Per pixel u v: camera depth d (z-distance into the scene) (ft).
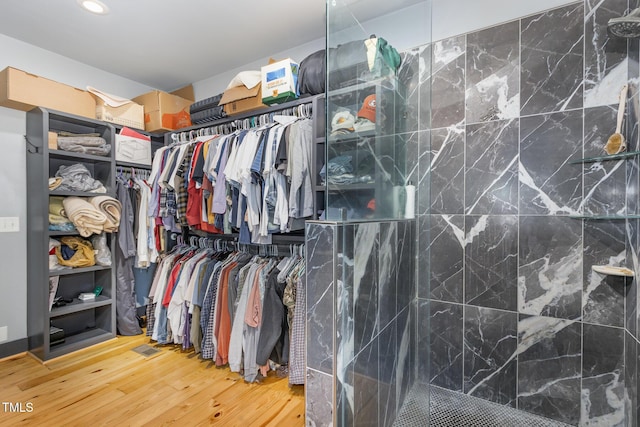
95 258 8.66
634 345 4.60
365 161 4.27
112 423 5.38
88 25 7.50
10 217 7.89
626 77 4.78
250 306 6.61
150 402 5.97
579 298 5.24
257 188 6.86
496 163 5.87
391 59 4.88
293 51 8.71
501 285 5.85
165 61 9.34
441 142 6.39
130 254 9.04
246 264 7.34
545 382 5.50
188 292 7.73
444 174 6.37
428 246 6.10
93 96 8.92
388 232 4.71
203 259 8.13
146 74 10.19
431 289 6.51
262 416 5.60
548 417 5.48
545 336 5.50
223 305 7.10
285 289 6.49
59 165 8.82
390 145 4.91
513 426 5.33
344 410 3.51
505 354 5.82
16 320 7.95
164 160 8.80
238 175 6.83
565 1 5.26
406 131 5.30
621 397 4.92
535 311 5.57
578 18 5.16
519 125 5.66
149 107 9.81
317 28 7.79
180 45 8.48
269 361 6.72
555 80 5.35
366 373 4.05
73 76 9.17
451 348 6.31
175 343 8.27
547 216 5.45
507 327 5.80
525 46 5.59
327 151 3.59
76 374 6.97
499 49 5.82
